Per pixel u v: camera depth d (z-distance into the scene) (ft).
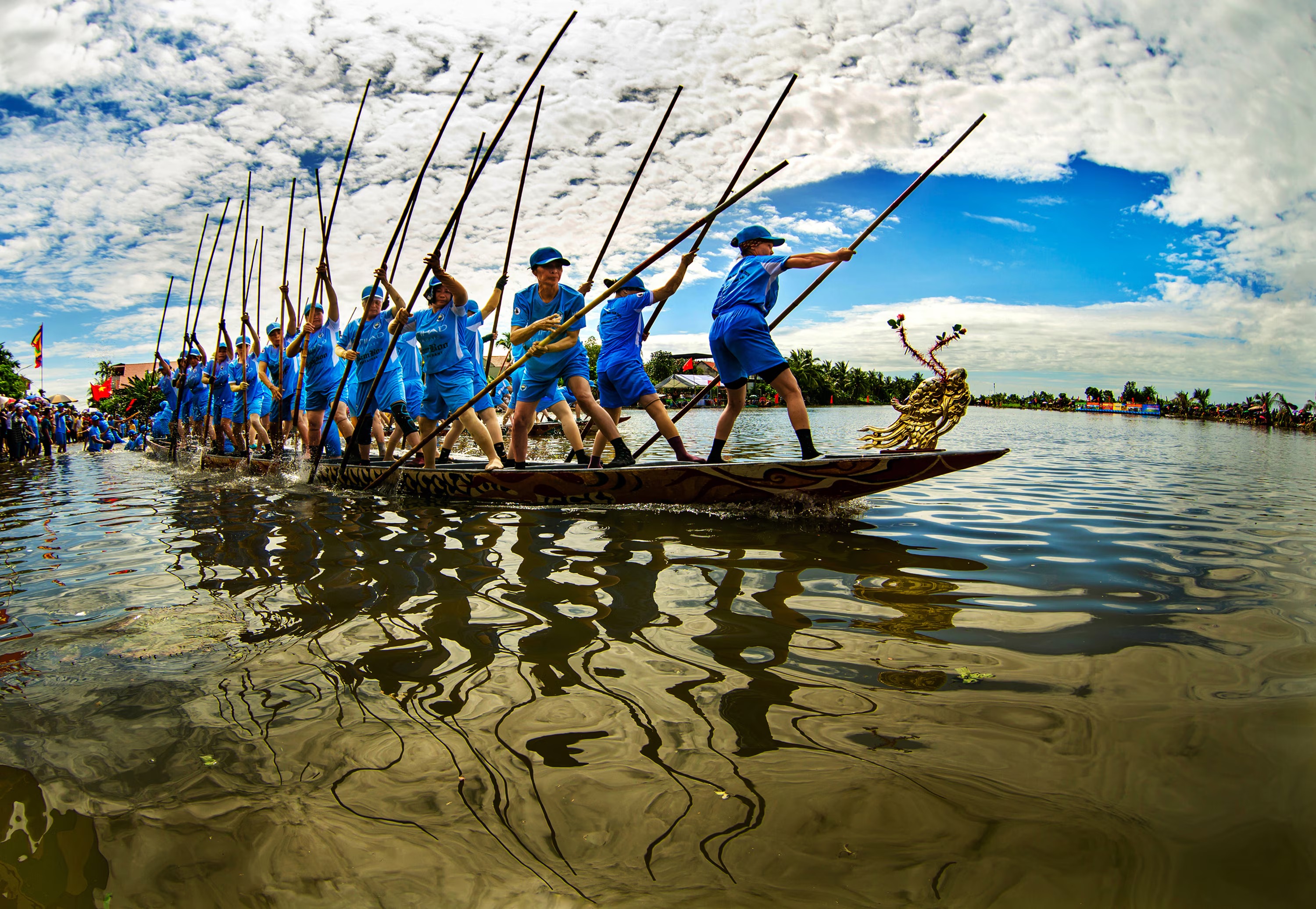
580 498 15.61
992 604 8.29
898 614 7.94
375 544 12.23
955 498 16.47
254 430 32.37
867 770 4.79
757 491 14.21
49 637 7.80
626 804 4.49
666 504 14.99
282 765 5.06
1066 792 4.48
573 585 9.29
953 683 6.10
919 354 14.64
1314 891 3.57
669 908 3.62
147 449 47.73
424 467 20.33
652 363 163.63
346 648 7.25
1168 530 12.53
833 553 10.85
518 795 4.61
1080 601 8.36
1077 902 3.56
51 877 3.96
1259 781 4.51
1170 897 3.58
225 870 4.00
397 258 19.38
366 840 4.23
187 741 5.42
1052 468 23.61
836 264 15.58
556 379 17.37
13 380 136.98
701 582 9.30
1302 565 10.00
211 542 12.98
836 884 3.77
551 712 5.72
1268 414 84.58
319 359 24.14
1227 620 7.64
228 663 6.94
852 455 13.53
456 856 4.08
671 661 6.70
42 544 13.37
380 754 5.16
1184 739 5.07
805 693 5.96
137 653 7.26
